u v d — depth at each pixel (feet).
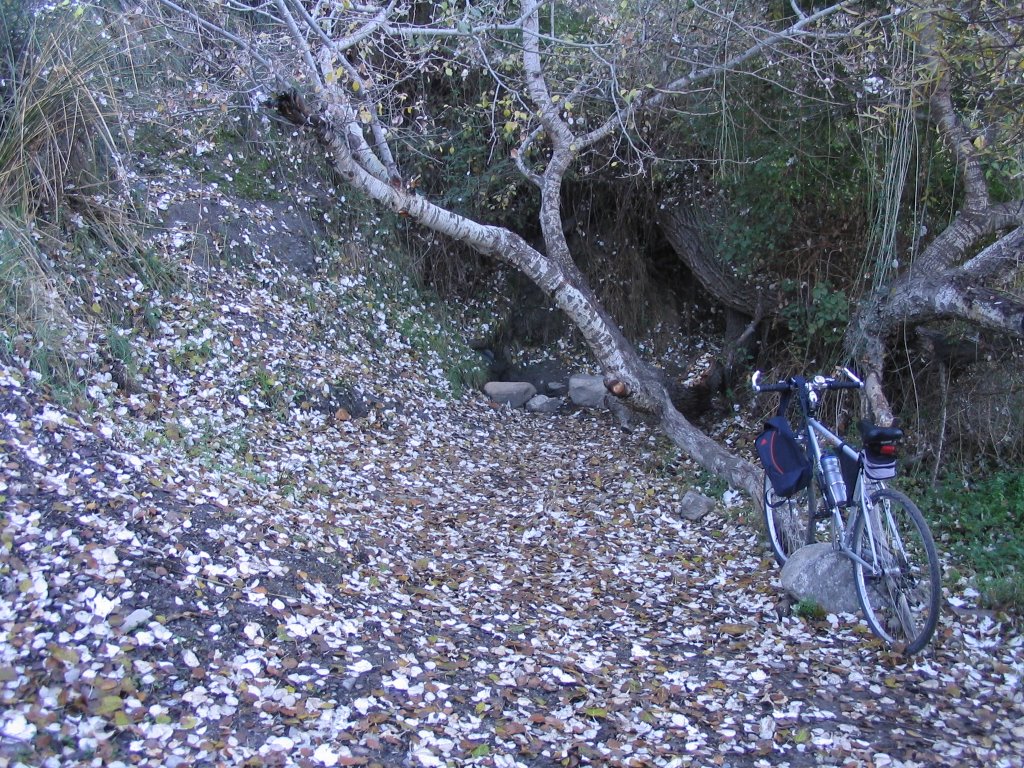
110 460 14.08
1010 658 12.87
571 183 31.73
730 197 24.76
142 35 22.88
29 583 10.53
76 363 16.80
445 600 14.44
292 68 18.85
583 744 10.43
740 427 25.62
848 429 21.91
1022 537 16.81
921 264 19.08
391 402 24.59
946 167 20.76
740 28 19.84
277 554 13.70
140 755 8.87
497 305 32.83
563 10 26.45
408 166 31.09
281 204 27.58
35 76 19.02
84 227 20.18
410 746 9.92
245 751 9.24
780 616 14.64
